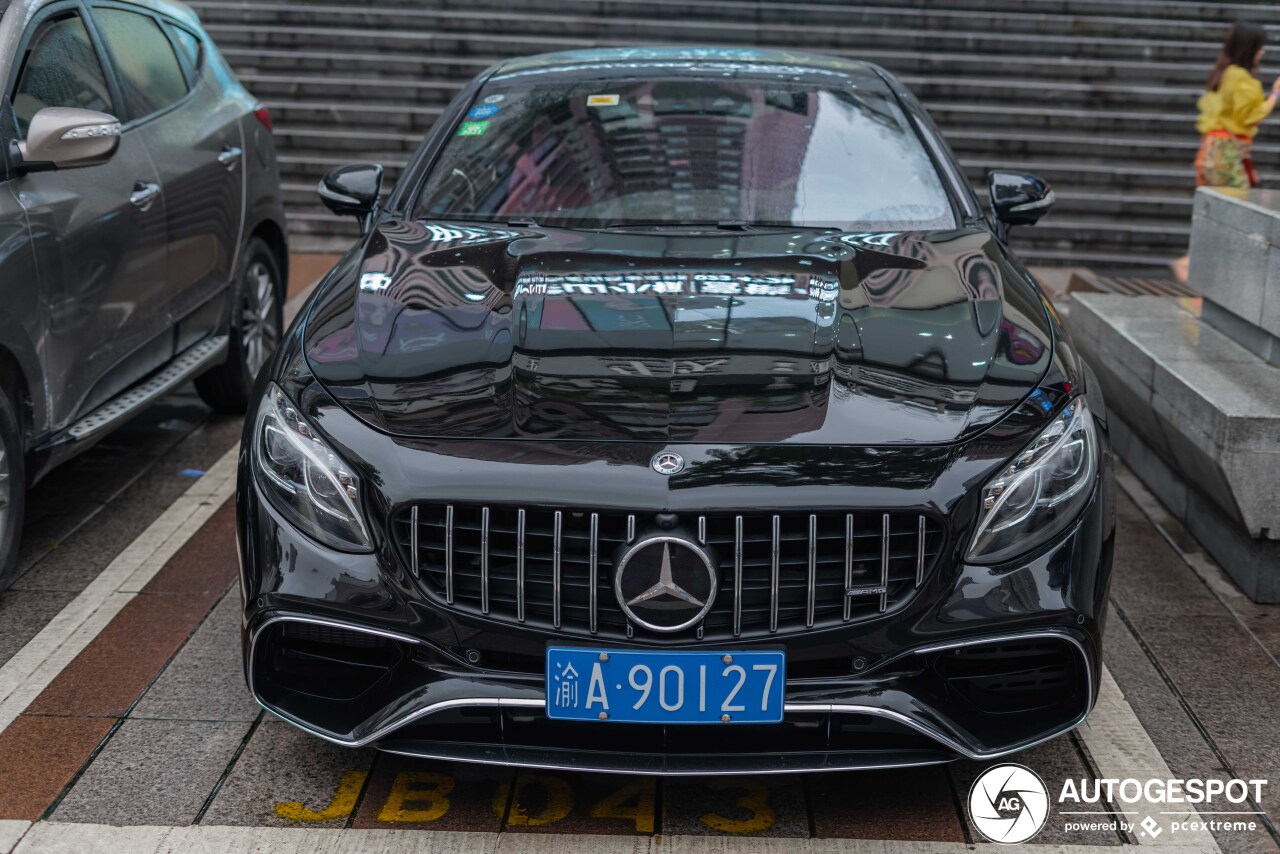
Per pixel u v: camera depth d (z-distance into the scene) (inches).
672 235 122.0
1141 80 381.1
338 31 381.4
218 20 387.9
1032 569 91.0
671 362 96.4
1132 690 118.8
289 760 104.5
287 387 99.0
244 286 186.7
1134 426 173.8
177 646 123.3
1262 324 151.0
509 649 90.1
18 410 130.6
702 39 390.0
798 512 86.7
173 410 196.1
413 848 93.4
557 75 148.7
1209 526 150.0
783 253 115.2
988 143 354.6
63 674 117.5
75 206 137.3
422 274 111.6
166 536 149.2
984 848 94.3
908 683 90.7
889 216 128.3
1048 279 306.8
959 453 90.4
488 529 88.5
